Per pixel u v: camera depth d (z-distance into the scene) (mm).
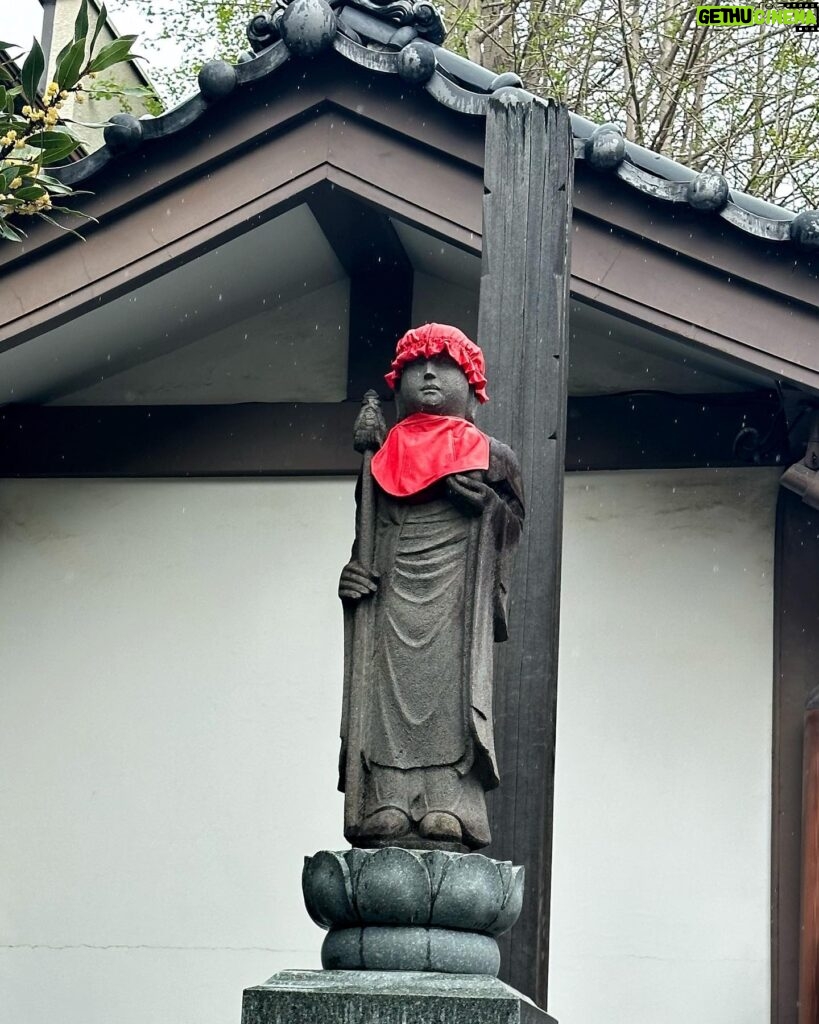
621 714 7176
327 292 8055
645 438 7488
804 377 6469
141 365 8125
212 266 7391
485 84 6895
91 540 7965
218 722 7586
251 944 7211
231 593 7773
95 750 7637
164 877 7383
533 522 5012
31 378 7844
